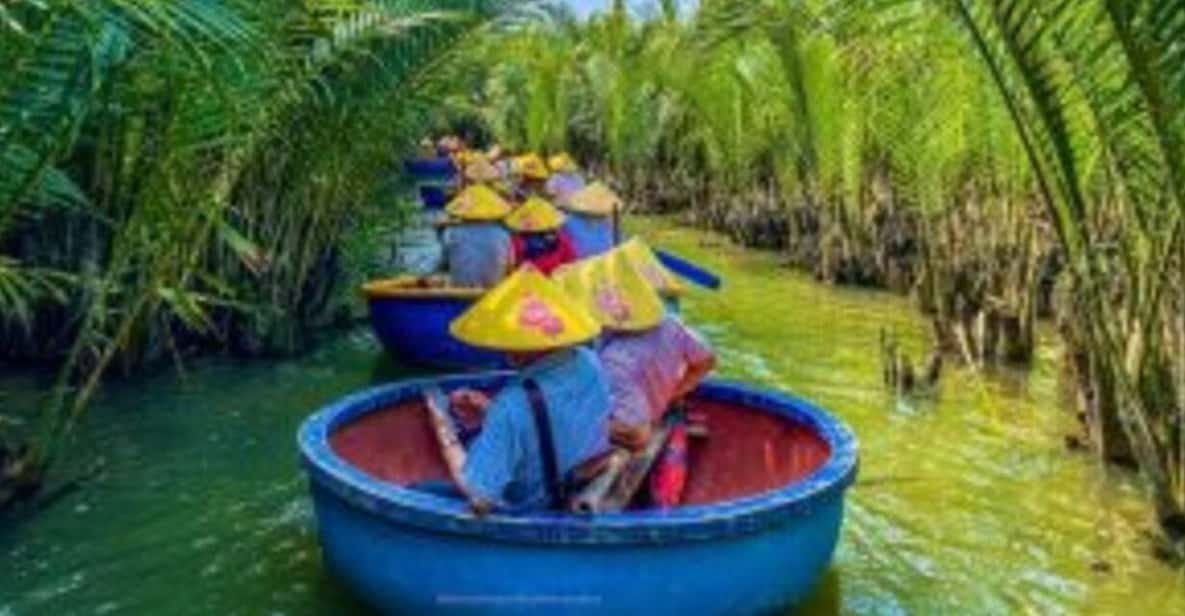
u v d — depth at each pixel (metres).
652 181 25.20
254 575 6.16
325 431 6.04
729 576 5.14
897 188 14.62
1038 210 10.43
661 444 6.07
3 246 9.02
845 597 5.98
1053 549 6.62
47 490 7.16
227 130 7.23
